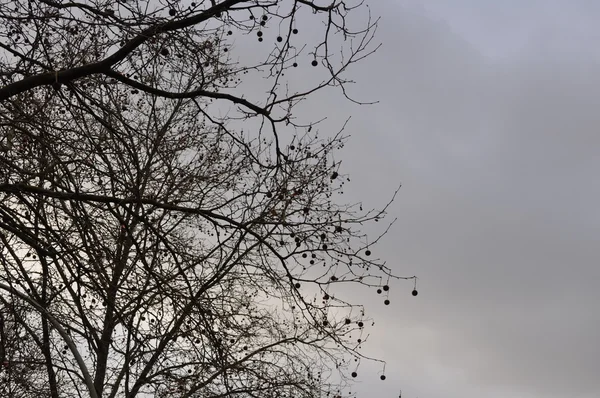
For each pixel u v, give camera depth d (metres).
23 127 6.61
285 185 7.46
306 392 9.93
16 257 6.65
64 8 6.22
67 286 6.48
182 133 9.90
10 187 6.06
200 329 7.02
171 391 9.77
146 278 7.93
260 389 9.52
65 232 6.74
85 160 6.39
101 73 6.34
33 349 9.21
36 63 6.35
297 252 6.78
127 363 8.52
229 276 9.37
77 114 6.41
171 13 6.31
